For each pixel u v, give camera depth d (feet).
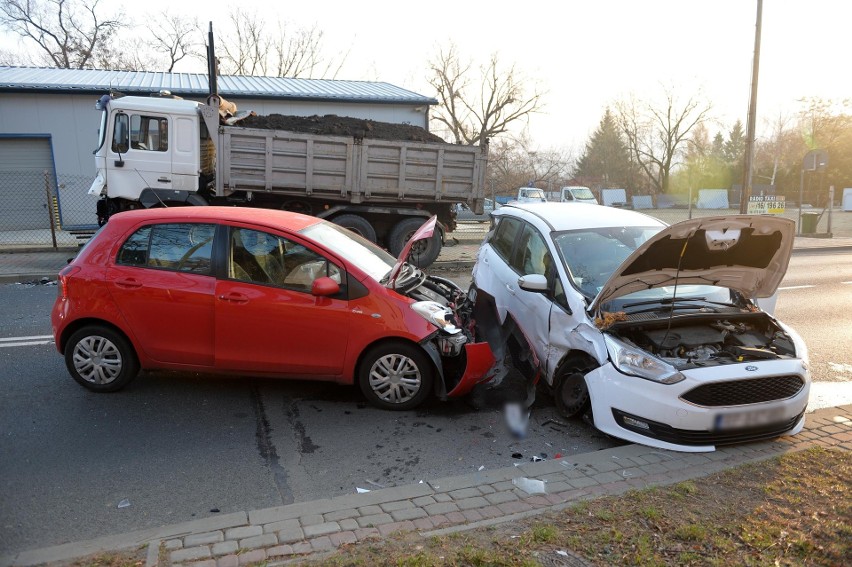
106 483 13.17
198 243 17.19
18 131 59.31
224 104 40.91
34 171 60.39
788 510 11.38
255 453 14.74
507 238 22.75
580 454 14.23
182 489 13.00
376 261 18.76
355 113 68.69
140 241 17.38
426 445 15.33
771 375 14.56
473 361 16.67
